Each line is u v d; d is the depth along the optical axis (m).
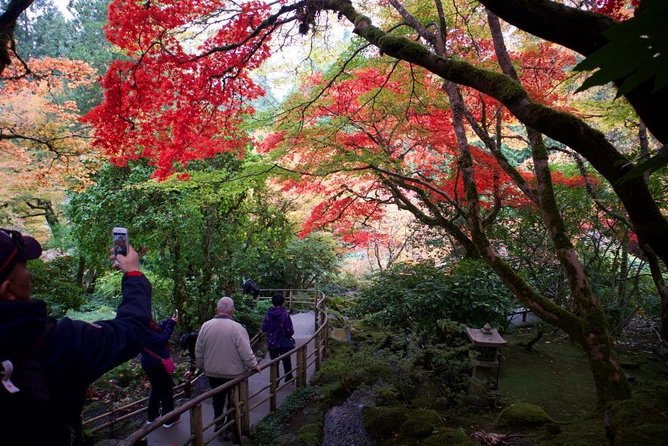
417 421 4.50
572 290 4.63
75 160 10.08
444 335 6.78
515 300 9.01
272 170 7.28
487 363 5.34
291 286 15.28
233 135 7.36
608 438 3.17
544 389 6.97
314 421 5.43
